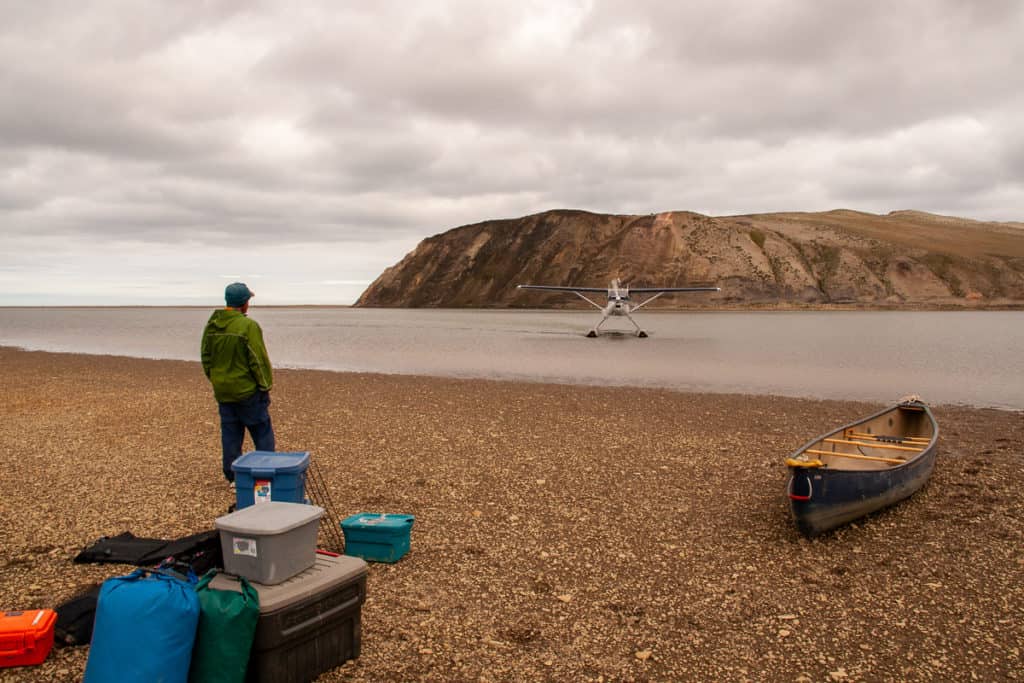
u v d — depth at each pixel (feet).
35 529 25.85
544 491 32.45
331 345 166.91
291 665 14.57
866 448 37.01
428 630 18.44
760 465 38.09
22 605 19.02
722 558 24.38
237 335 25.27
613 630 18.88
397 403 62.85
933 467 35.06
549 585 21.83
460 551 24.57
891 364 114.62
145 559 20.08
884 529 27.58
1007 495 32.37
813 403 65.10
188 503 29.32
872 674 16.78
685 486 33.55
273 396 67.77
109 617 13.02
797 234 622.95
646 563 23.81
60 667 15.66
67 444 42.70
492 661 16.97
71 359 118.01
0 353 134.72
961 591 21.68
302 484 21.11
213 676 13.43
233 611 13.44
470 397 67.31
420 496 31.42
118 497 30.30
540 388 75.72
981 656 17.70
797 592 21.58
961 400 71.61
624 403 63.67
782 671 16.88
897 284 531.09
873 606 20.62
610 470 36.65
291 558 14.87
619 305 194.49
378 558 23.43
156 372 93.09
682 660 17.33
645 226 621.72
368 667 16.16
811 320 358.02
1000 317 398.83
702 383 84.64
